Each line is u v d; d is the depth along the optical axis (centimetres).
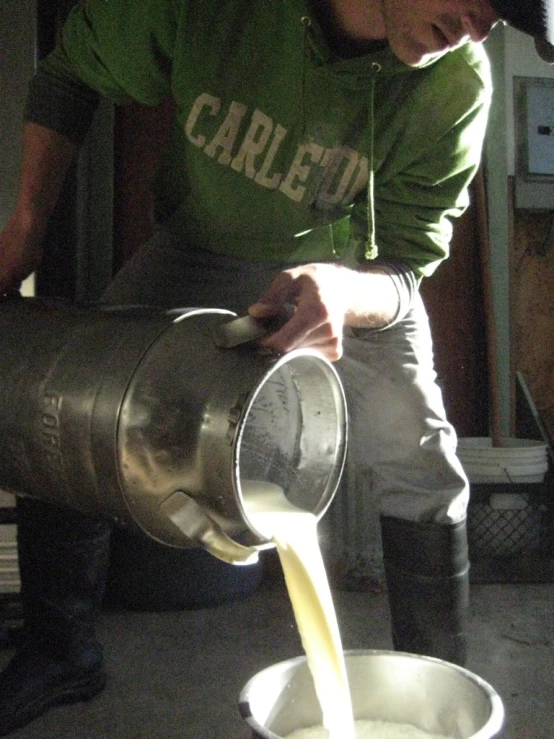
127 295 173
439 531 153
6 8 219
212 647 209
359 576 254
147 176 289
